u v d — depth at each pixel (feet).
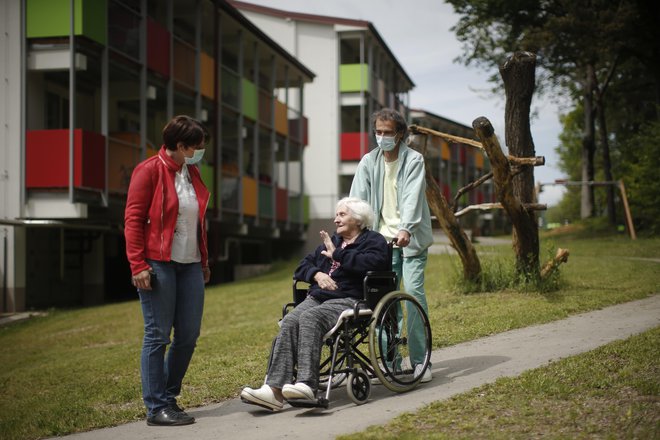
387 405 15.76
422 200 18.15
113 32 53.52
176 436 14.85
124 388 21.95
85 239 59.62
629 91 112.68
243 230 78.69
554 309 28.27
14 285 50.52
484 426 12.88
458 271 37.35
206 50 83.92
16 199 49.08
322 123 116.37
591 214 114.42
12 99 49.57
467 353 21.31
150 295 16.12
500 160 30.89
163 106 71.82
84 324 43.68
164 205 16.11
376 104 124.26
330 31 116.37
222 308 45.78
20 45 49.47
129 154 55.31
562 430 12.27
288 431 14.23
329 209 115.34
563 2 82.69
